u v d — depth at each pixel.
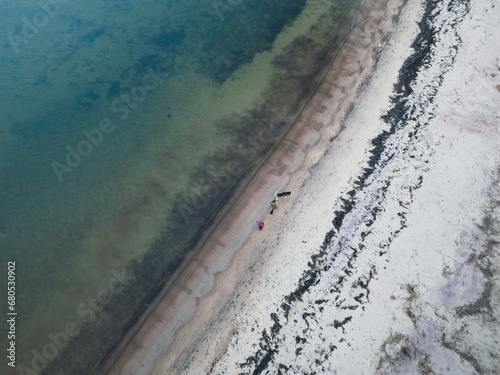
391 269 15.72
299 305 16.12
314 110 22.61
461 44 21.33
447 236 15.75
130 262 19.27
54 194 22.08
